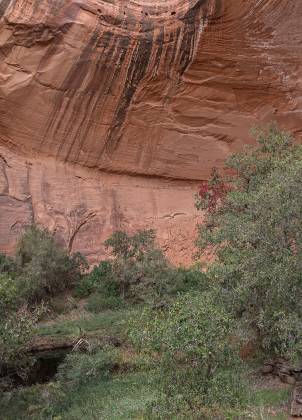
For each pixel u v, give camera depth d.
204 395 7.24
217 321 7.41
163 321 7.55
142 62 14.96
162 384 7.39
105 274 13.88
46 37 14.48
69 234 14.96
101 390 9.31
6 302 9.03
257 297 9.08
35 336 10.77
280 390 8.52
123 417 8.04
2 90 14.63
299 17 14.63
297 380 8.67
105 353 10.29
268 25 14.58
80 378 9.65
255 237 9.05
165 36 14.75
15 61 14.58
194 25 14.66
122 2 14.61
